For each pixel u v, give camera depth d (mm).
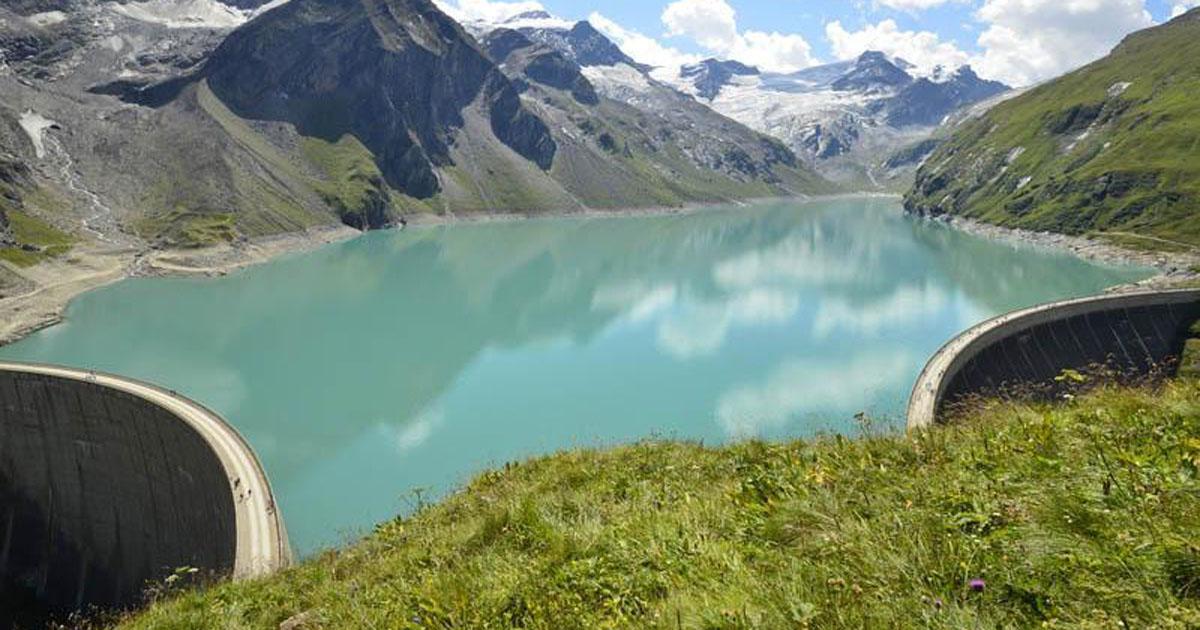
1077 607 6004
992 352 80562
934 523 8039
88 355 111875
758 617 6766
